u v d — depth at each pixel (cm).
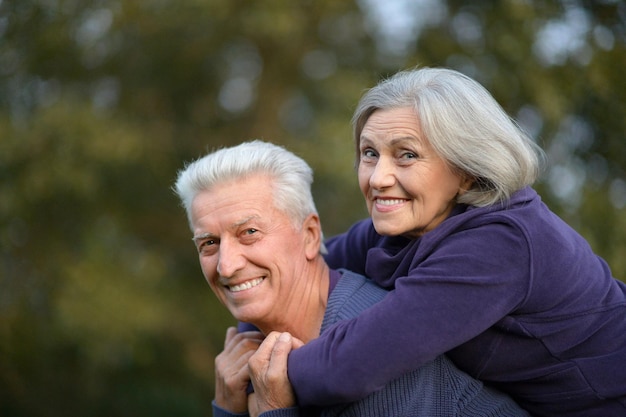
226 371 212
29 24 627
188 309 685
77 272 611
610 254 382
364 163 192
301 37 666
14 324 625
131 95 682
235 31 666
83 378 671
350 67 687
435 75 190
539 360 183
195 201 204
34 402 653
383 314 174
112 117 641
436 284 173
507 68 416
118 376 685
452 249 178
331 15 660
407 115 184
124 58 677
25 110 623
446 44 472
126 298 609
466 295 172
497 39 422
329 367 175
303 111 719
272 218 199
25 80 636
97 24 645
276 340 192
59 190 603
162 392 680
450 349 182
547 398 187
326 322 196
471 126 182
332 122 638
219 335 691
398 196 186
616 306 188
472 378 191
